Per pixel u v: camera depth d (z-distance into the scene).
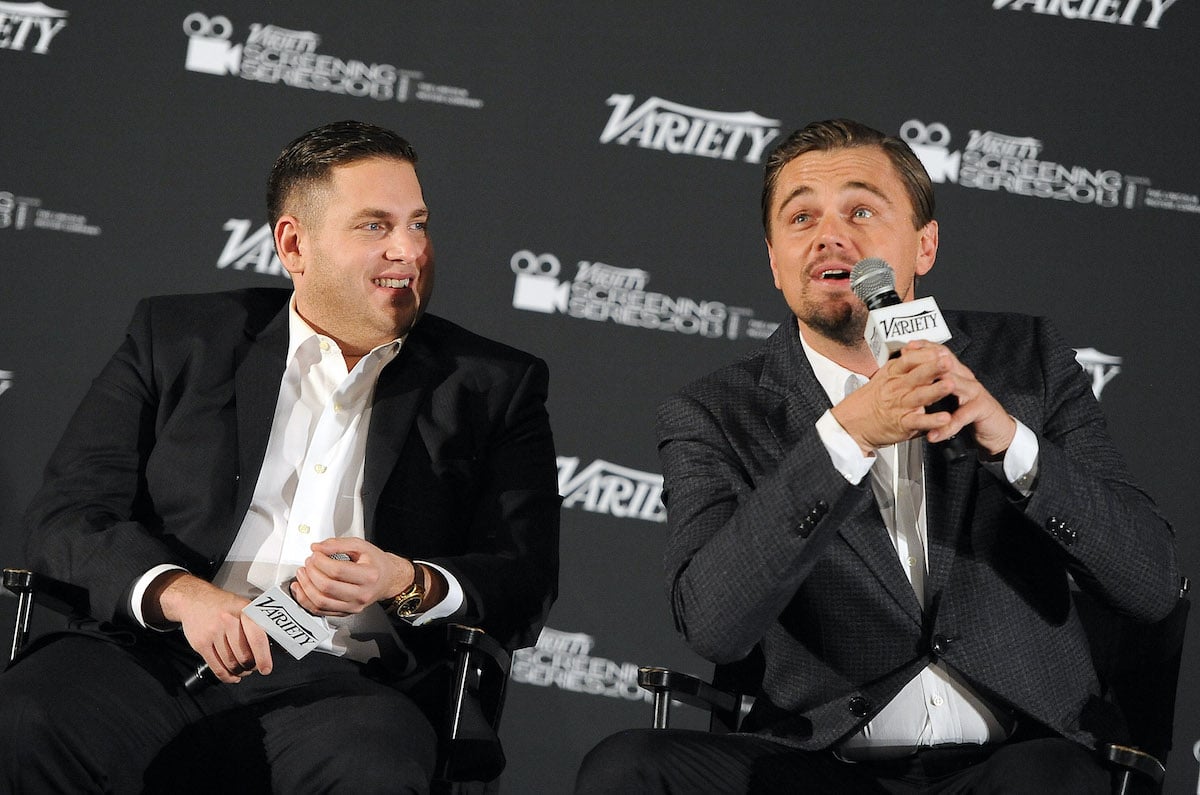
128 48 15.62
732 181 15.52
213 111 15.60
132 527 9.54
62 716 8.58
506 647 9.88
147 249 15.42
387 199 10.31
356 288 10.26
